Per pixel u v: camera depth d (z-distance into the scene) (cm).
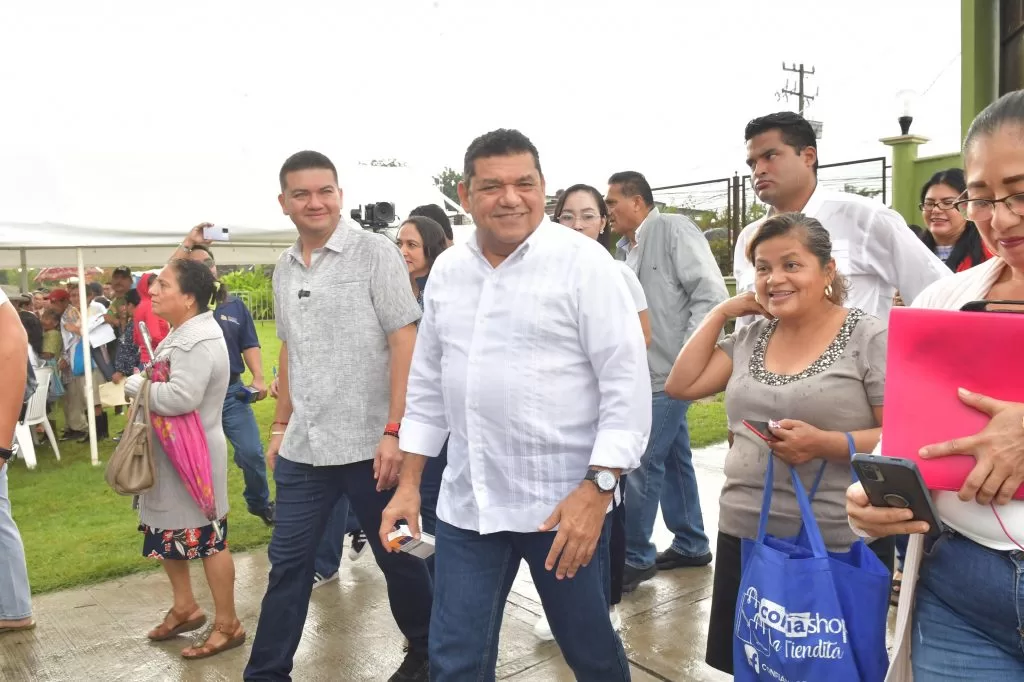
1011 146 148
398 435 311
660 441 420
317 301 322
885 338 224
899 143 956
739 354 251
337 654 376
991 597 157
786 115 316
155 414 364
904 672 182
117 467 358
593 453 225
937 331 153
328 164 325
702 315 405
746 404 239
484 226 232
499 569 242
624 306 229
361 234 328
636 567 426
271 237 845
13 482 743
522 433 230
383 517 263
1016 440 144
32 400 816
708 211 1321
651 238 423
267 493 567
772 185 319
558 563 229
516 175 228
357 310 320
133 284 1050
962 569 162
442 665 237
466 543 241
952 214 429
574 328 230
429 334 262
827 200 314
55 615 427
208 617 420
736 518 243
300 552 322
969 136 158
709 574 447
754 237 238
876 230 308
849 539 224
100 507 654
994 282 173
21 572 410
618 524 360
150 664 371
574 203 387
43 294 1283
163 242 778
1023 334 144
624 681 243
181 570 395
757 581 200
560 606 236
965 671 164
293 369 326
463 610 238
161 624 399
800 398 225
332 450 317
